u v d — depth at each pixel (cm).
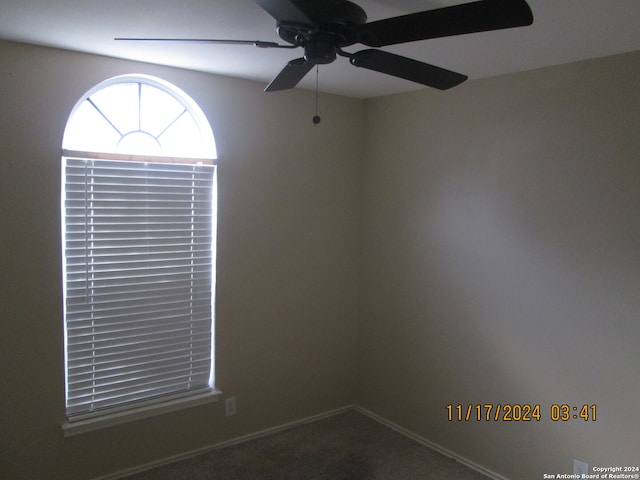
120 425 272
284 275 327
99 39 222
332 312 354
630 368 228
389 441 323
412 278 325
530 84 257
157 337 286
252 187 308
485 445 287
